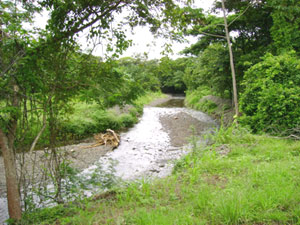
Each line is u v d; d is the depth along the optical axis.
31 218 3.36
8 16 2.68
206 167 5.15
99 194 4.43
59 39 3.11
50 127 3.88
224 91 18.61
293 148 5.91
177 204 3.37
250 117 8.91
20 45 2.79
